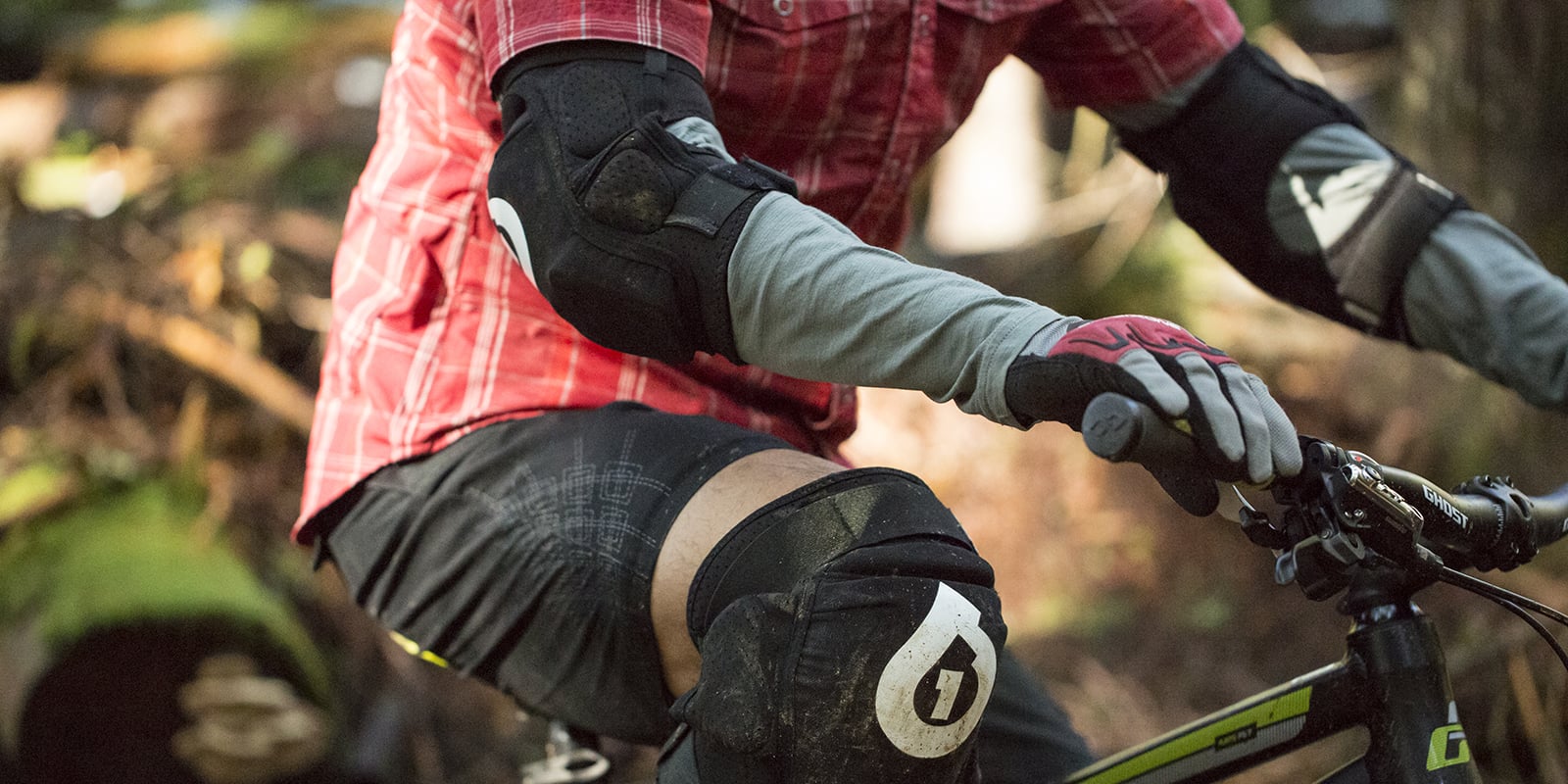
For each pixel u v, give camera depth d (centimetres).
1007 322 164
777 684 174
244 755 428
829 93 229
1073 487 595
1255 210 270
